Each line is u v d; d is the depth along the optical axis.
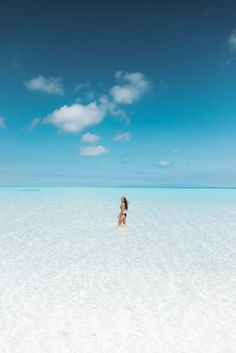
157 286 8.85
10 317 6.78
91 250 13.23
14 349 5.53
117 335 6.07
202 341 5.86
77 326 6.41
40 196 57.12
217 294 8.26
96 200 45.25
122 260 11.68
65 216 24.47
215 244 14.60
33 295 8.06
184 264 11.17
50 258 11.85
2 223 20.39
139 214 26.28
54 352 5.46
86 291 8.41
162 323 6.58
